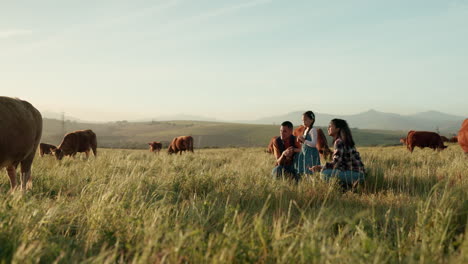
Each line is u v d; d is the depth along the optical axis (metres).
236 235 2.92
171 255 2.72
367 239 2.95
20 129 5.72
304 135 7.68
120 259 2.98
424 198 4.57
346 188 6.38
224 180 6.67
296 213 4.56
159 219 3.51
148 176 6.84
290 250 2.69
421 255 2.72
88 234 3.47
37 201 4.62
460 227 3.58
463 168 7.31
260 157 13.76
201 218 3.74
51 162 10.84
